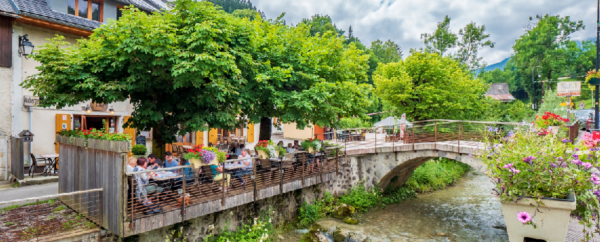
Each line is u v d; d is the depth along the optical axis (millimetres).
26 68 11773
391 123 19234
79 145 7555
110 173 6578
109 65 7746
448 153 12773
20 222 7113
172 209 7230
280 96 9875
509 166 3010
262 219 10516
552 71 44344
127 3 14508
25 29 11766
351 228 11906
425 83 17594
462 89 18906
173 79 7773
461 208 15086
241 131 19531
